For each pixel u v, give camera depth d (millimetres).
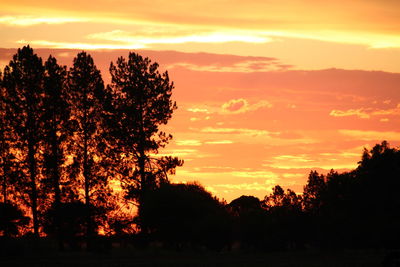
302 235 92875
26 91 94250
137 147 98125
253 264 64812
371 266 62938
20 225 90938
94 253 78188
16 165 92500
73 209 90750
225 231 85750
